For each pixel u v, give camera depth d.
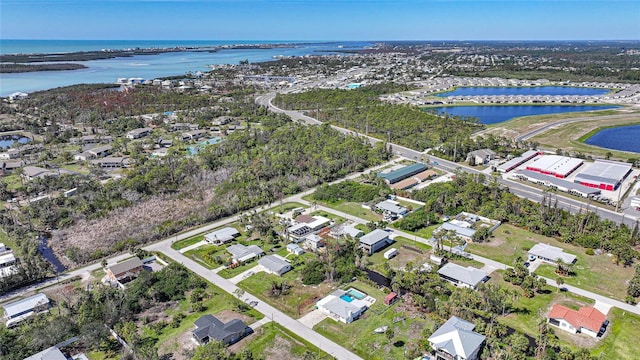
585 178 127.50
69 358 62.19
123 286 80.44
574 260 86.75
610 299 73.94
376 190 123.81
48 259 93.44
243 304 74.81
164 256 92.75
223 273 85.62
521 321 68.25
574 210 111.25
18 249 96.62
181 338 66.12
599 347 62.00
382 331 66.75
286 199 124.94
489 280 80.44
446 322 64.94
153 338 66.25
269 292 78.69
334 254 86.50
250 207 118.88
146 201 122.81
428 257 90.38
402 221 104.19
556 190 123.12
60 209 114.56
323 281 82.06
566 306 72.00
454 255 89.88
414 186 132.12
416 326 68.12
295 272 85.69
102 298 74.75
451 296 71.94
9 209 116.12
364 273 83.56
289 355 62.22
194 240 100.50
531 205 110.62
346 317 69.06
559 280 75.69
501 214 105.94
